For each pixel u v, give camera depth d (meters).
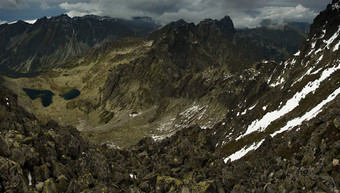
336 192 25.56
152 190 40.06
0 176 30.42
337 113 38.66
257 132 83.31
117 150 63.97
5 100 67.12
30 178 33.91
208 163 52.84
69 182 36.22
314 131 37.19
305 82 88.00
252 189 35.69
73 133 72.56
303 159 34.56
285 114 78.06
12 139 36.84
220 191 37.34
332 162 28.39
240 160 68.00
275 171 37.62
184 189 37.00
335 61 78.81
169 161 57.12
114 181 40.62
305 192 28.11
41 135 45.69
